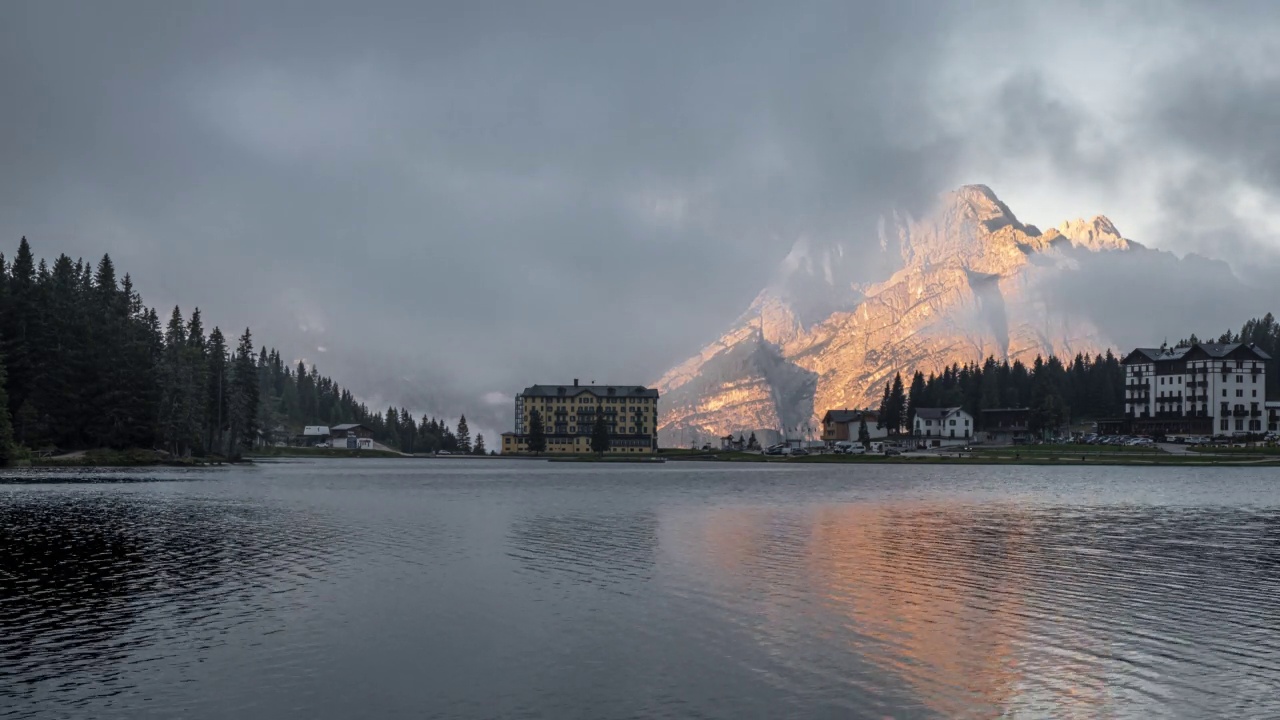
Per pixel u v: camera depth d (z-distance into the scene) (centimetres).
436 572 4878
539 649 3284
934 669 3022
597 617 3781
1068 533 6725
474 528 7031
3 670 3017
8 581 4562
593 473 19350
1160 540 6291
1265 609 3903
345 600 4122
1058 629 3550
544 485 13825
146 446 19750
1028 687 2836
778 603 4053
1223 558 5403
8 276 19250
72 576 4719
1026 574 4809
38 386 17750
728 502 9862
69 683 2886
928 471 18838
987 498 10406
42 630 3547
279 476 16575
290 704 2703
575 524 7400
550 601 4106
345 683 2898
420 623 3672
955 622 3669
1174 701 2711
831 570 4966
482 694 2794
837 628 3578
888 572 4891
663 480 15500
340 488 12600
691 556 5491
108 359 18938
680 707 2672
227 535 6506
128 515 7888
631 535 6594
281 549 5772
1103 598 4162
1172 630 3528
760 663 3102
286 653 3234
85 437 18888
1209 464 19912
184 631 3534
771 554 5591
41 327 17912
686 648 3291
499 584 4522
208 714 2616
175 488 11681
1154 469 18512
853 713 2616
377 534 6631
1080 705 2681
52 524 7119
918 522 7550
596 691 2814
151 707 2670
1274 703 2694
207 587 4422
